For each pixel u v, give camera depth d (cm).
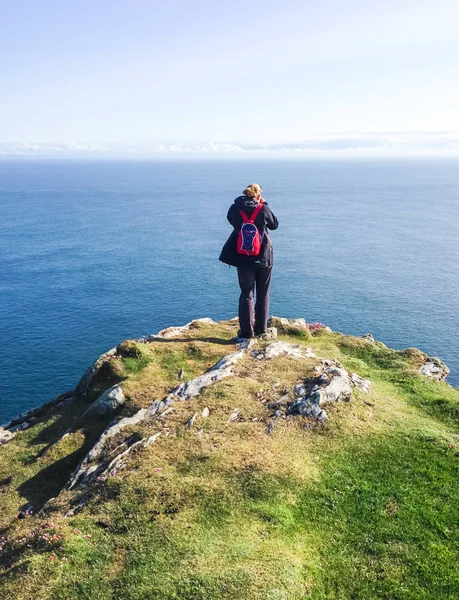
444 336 8181
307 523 997
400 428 1330
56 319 8831
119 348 1917
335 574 885
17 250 14938
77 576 878
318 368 1592
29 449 1597
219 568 856
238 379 1534
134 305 9669
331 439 1253
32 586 862
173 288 10781
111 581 862
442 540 963
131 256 14025
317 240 16362
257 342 1877
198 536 941
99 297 10150
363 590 856
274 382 1508
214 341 1998
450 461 1195
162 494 1049
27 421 1906
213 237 16925
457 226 19212
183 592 816
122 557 913
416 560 917
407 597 846
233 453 1169
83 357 7138
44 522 1049
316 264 12938
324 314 9156
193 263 13062
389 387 1697
